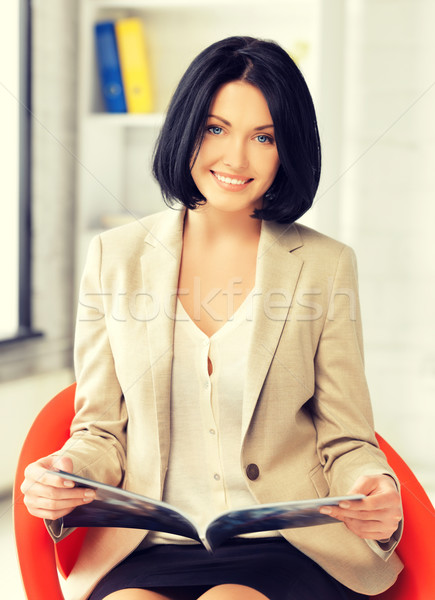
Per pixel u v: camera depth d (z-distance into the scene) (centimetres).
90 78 290
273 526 97
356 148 294
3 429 202
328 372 119
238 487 114
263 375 113
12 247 287
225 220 123
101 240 127
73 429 122
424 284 296
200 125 113
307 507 92
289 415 115
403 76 291
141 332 119
